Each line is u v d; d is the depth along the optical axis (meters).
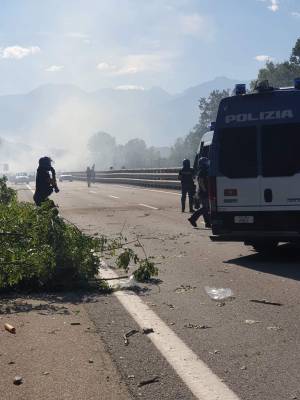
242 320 6.05
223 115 10.27
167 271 9.17
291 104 9.77
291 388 4.14
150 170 43.69
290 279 8.25
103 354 5.02
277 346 5.13
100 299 7.30
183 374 4.49
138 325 5.97
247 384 4.25
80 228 15.66
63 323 6.12
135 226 16.12
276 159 9.86
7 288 7.88
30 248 7.81
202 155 16.55
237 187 10.12
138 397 4.05
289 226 9.79
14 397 4.10
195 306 6.75
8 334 5.75
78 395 4.11
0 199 18.67
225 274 8.80
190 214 19.81
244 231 10.12
